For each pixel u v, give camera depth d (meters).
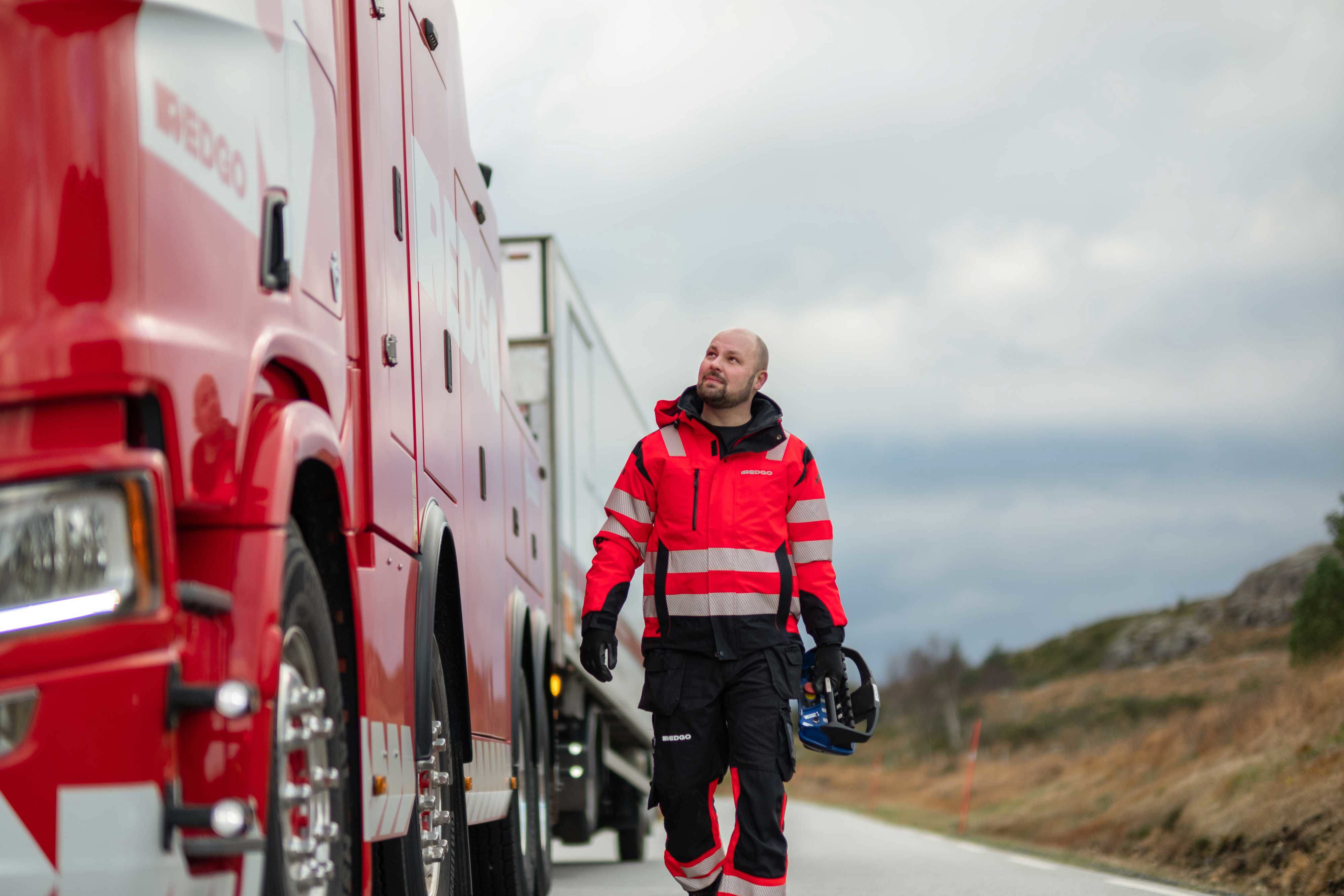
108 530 2.45
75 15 2.63
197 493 2.68
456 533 5.72
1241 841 14.48
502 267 12.02
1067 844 21.16
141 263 2.61
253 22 3.20
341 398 3.76
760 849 4.93
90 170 2.57
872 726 5.17
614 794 15.66
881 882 11.05
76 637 2.40
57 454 2.48
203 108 2.90
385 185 4.47
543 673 9.02
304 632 3.24
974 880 11.30
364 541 3.95
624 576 5.21
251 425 2.99
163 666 2.46
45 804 2.36
